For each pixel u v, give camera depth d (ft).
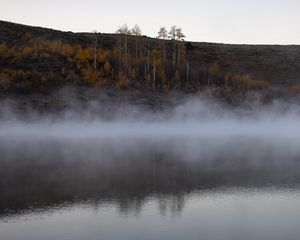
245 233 37.88
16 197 50.26
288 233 37.88
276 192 53.06
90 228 39.27
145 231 38.45
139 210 45.01
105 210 45.01
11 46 192.75
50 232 38.22
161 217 42.60
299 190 54.19
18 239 36.47
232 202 48.26
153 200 49.11
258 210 44.91
